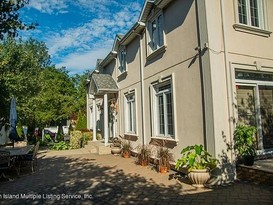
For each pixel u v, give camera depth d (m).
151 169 10.05
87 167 10.98
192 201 5.98
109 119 19.09
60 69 38.94
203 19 7.99
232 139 7.73
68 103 31.20
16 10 5.29
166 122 10.47
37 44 39.66
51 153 16.28
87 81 24.95
